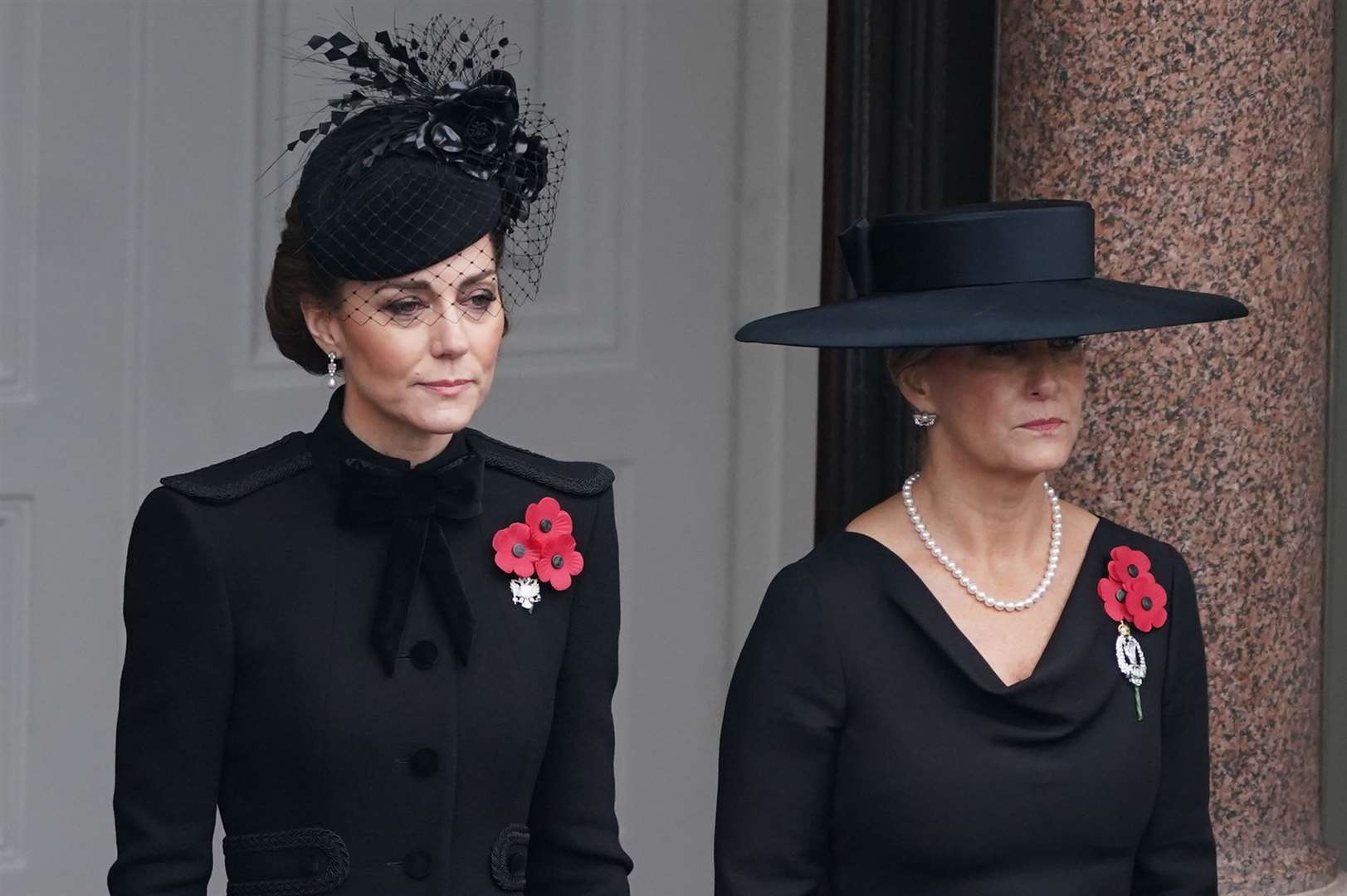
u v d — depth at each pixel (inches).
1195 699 362.6
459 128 313.9
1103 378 442.6
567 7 629.3
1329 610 596.7
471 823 327.3
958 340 322.7
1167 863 362.3
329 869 318.0
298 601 321.7
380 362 313.4
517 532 337.7
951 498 354.0
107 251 610.5
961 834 336.5
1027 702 338.6
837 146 542.0
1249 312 444.8
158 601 319.3
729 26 636.1
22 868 615.5
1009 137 463.2
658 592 646.5
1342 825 593.3
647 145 635.5
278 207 623.2
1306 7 450.6
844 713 344.5
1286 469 452.8
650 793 649.6
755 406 643.5
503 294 341.1
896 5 533.3
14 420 606.2
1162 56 439.8
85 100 605.0
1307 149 453.7
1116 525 370.0
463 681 327.0
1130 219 443.2
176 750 316.8
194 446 621.0
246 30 616.4
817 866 352.8
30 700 613.9
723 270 644.1
